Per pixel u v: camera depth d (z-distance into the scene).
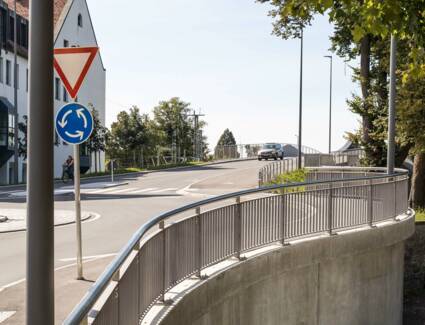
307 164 38.81
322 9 7.31
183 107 73.62
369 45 29.03
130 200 23.86
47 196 3.88
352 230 12.23
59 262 10.23
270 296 9.56
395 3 7.02
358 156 35.75
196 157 78.94
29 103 3.90
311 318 10.82
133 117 62.12
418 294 20.03
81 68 8.32
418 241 20.55
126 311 4.62
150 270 5.85
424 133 23.25
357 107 28.69
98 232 14.27
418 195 27.45
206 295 7.29
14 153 43.25
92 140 51.31
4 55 44.50
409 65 8.70
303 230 10.88
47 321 3.80
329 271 11.34
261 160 70.50
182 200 23.83
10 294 8.07
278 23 31.02
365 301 12.64
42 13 3.91
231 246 8.70
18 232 14.57
